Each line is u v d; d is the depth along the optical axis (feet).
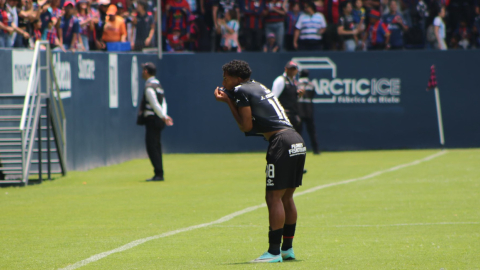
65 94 175.32
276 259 71.61
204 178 166.81
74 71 181.06
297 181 72.33
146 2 232.73
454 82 238.89
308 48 246.88
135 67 225.15
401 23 248.11
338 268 68.23
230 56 240.53
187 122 243.40
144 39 234.17
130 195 135.44
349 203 121.39
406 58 239.71
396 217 105.60
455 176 161.58
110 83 205.87
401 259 73.26
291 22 248.32
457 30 256.52
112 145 207.00
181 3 248.73
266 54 240.94
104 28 214.48
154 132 158.92
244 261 73.36
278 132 70.79
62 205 121.70
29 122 149.18
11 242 86.69
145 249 81.30
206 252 79.25
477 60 237.86
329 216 107.34
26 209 117.08
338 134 241.76
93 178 166.50
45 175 171.73
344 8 247.70
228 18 247.09
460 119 239.09
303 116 223.10
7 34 170.30
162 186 150.51
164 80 242.58
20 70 162.91
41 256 77.25
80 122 185.37
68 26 192.95
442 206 116.26
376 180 156.56
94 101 194.49
